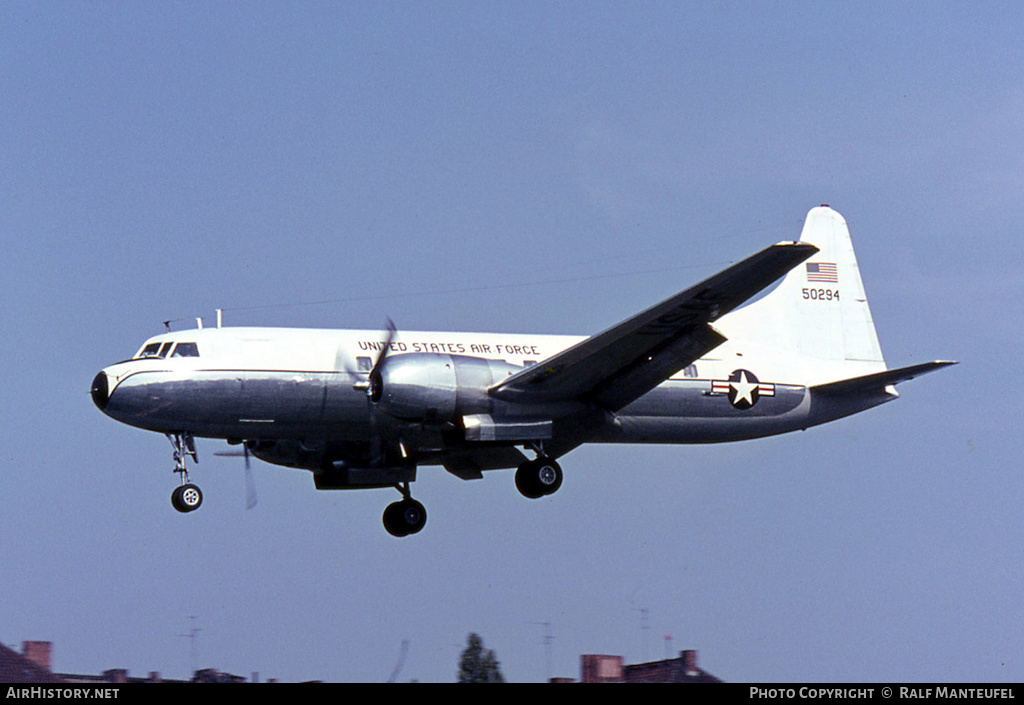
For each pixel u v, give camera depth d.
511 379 68.06
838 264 86.56
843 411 82.19
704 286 61.31
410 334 72.19
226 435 68.50
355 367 69.38
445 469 77.19
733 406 78.19
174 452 68.44
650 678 55.34
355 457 74.31
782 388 79.94
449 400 67.06
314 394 68.44
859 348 85.56
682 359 69.50
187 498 67.44
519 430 69.31
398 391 66.06
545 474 71.50
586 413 71.94
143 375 66.00
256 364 67.56
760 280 61.25
